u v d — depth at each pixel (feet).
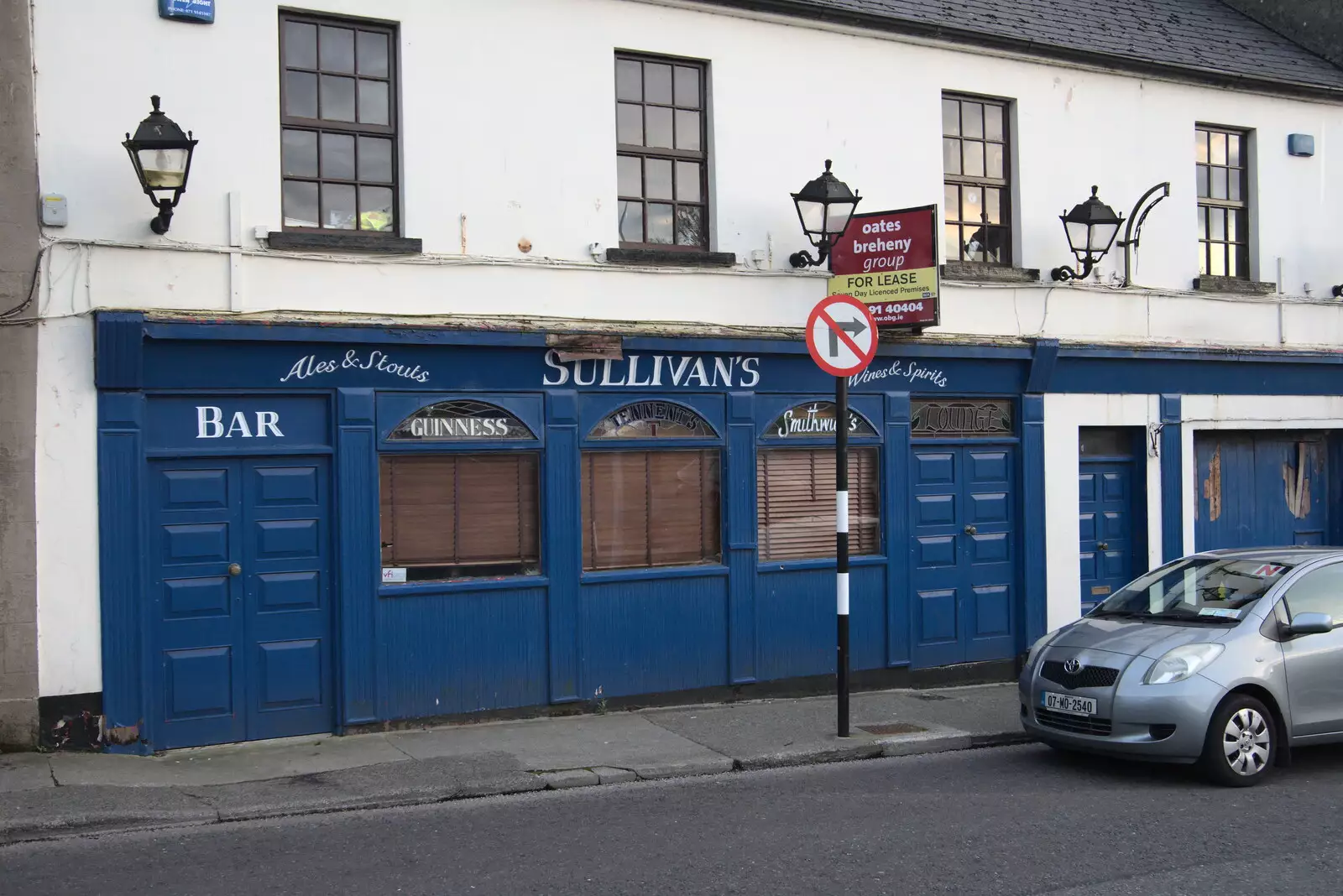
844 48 37.55
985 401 40.22
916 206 38.73
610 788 26.35
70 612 27.37
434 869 20.27
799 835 22.33
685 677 34.73
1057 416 41.19
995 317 39.91
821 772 28.02
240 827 22.99
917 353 37.99
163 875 19.95
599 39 33.86
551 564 32.86
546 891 19.13
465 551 32.17
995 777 27.27
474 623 31.94
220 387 29.09
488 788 25.67
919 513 38.78
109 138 27.99
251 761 27.73
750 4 35.70
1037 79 41.06
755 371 35.86
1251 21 51.11
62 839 22.12
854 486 37.76
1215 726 25.76
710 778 27.40
